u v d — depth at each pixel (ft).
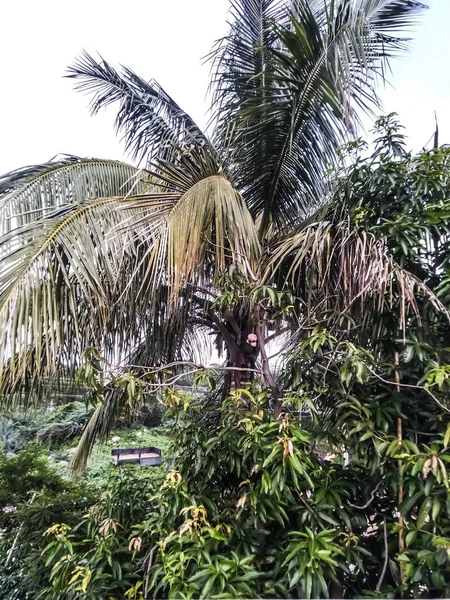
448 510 3.61
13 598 8.07
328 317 5.13
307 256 5.99
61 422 22.52
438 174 4.91
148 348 8.33
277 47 7.38
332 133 6.26
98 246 5.76
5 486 10.73
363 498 4.80
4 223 6.51
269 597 3.92
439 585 3.51
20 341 4.74
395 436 4.33
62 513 9.00
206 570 3.82
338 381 4.66
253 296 4.99
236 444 4.75
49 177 7.46
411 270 5.01
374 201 5.55
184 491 4.91
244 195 7.25
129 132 9.89
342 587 4.37
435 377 3.96
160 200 6.04
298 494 4.39
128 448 22.18
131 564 5.04
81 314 6.35
